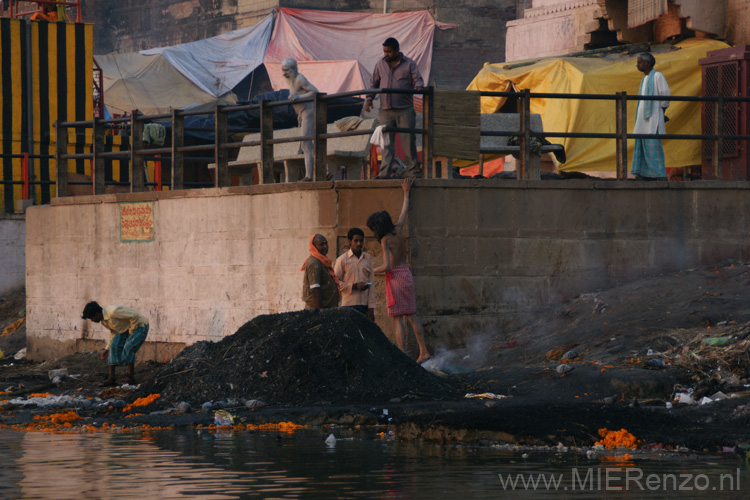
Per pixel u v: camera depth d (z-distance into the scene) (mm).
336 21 88062
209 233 32719
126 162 52719
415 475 14930
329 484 14227
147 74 84125
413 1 98188
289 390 23438
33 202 49594
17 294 47656
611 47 43031
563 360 25328
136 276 35500
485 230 28859
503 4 98688
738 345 23516
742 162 35875
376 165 40594
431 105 28609
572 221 29750
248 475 14945
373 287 26469
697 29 40438
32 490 13891
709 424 19234
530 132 29781
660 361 23703
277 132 40250
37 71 51469
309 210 29078
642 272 30312
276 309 30266
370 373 23797
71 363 35938
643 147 31906
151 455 17000
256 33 87438
